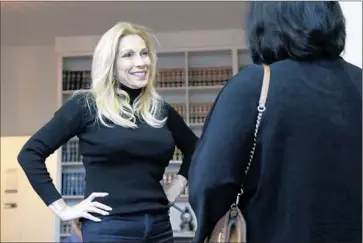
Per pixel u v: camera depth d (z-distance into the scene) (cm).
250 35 100
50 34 505
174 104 498
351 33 150
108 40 159
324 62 95
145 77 162
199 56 520
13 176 658
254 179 89
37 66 538
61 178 483
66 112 153
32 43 530
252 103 89
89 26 481
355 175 89
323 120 89
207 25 486
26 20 461
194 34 501
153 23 475
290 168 88
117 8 431
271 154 88
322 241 86
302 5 94
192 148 179
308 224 87
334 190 88
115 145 148
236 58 495
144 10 438
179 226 468
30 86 536
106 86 156
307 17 93
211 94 511
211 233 92
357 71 97
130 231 146
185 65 500
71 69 524
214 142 87
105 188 148
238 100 89
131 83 158
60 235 476
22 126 532
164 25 482
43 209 656
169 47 504
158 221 153
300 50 93
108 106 152
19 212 655
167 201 161
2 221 655
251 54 101
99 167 151
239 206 91
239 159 87
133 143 149
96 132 151
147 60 164
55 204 153
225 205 89
